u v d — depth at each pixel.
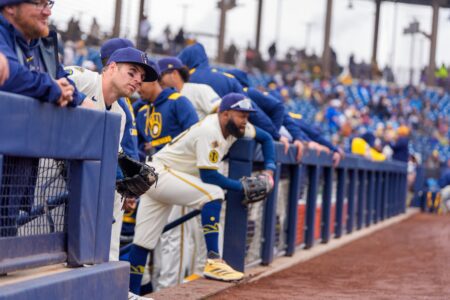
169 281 6.42
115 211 4.41
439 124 32.41
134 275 5.68
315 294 5.41
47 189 3.43
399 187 16.66
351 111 28.38
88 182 3.53
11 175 3.15
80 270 3.47
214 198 5.61
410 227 13.20
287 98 29.05
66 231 3.54
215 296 5.18
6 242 3.11
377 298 5.31
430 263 7.52
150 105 6.10
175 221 5.88
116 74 4.17
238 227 6.09
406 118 31.88
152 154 6.32
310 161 8.12
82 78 4.10
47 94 3.12
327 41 33.22
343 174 10.27
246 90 7.43
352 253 8.52
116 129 3.71
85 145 3.47
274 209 6.87
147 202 5.62
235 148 6.05
